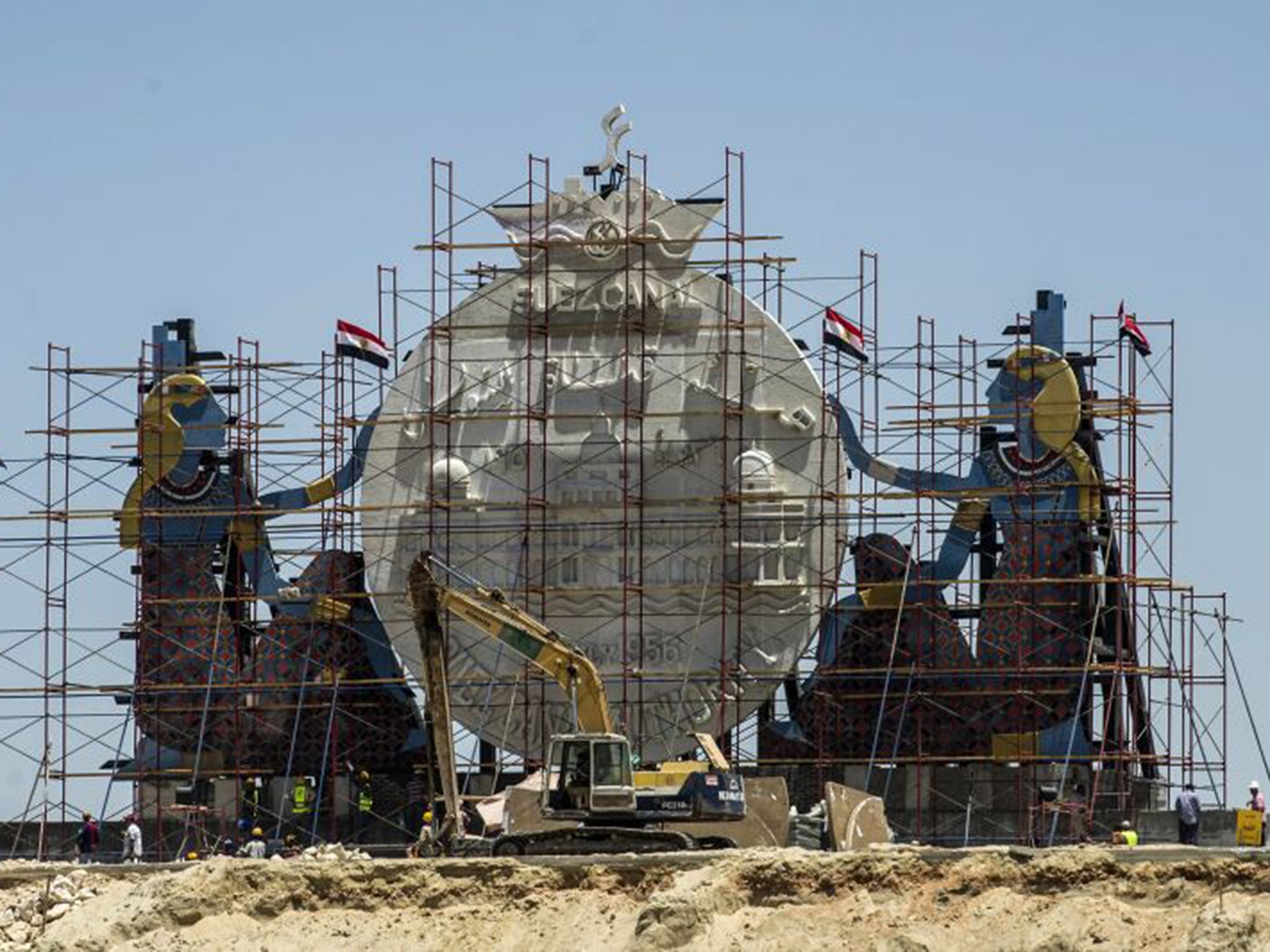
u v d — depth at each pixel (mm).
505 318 141625
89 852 139750
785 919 106500
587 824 121688
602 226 141250
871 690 139500
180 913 111938
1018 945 103500
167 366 145500
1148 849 111188
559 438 140625
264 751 142000
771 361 140250
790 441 140000
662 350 140625
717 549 139375
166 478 144250
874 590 139500
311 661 141750
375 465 141750
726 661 138875
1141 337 141125
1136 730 140250
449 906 110562
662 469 140125
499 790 140000
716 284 140875
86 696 143250
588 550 139750
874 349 141750
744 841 126250
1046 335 141000
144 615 143375
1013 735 138250
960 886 106438
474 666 139750
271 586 143875
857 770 139000
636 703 138875
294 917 111562
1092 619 138875
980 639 139250
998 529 141500
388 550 141375
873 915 106250
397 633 140875
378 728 141375
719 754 125062
